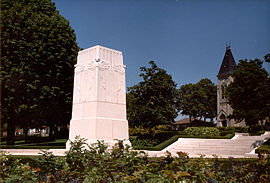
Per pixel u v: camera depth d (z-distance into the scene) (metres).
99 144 5.70
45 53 23.98
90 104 15.24
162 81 24.80
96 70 15.32
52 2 28.61
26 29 23.88
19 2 25.97
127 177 3.98
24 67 23.31
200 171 4.37
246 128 36.94
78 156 5.22
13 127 26.30
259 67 33.19
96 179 4.28
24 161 6.44
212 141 22.94
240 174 5.13
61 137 42.78
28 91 22.97
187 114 72.69
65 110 26.33
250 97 31.22
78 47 31.39
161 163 4.65
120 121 15.78
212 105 72.44
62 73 25.66
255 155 15.30
